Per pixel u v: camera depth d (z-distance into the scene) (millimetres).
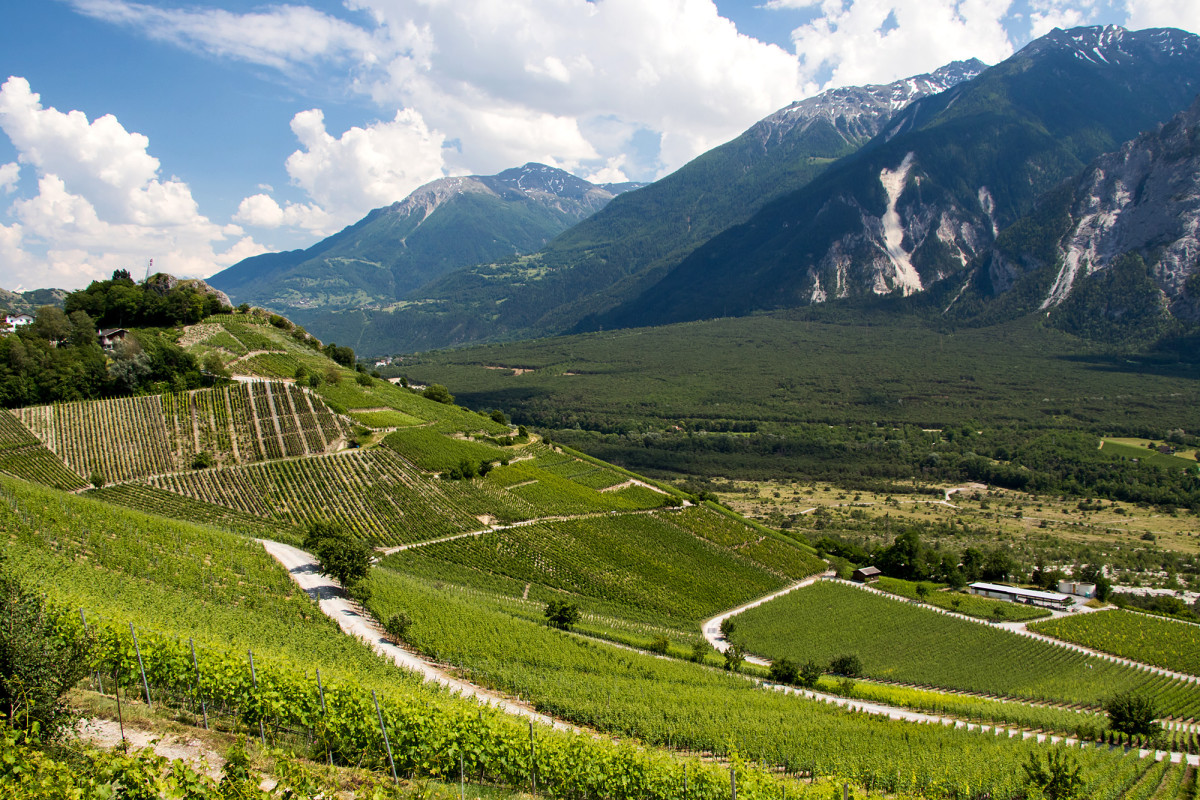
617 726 47594
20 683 23328
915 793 43938
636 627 89125
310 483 106250
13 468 95000
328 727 31953
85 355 122812
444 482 115875
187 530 75000
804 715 57812
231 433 113750
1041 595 124375
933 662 93375
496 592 90125
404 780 31734
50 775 20781
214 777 26109
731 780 33094
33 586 37500
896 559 136875
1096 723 73438
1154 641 106938
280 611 58438
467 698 44781
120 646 34844
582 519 119250
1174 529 176125
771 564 124125
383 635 59250
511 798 32094
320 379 142250
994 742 57875
